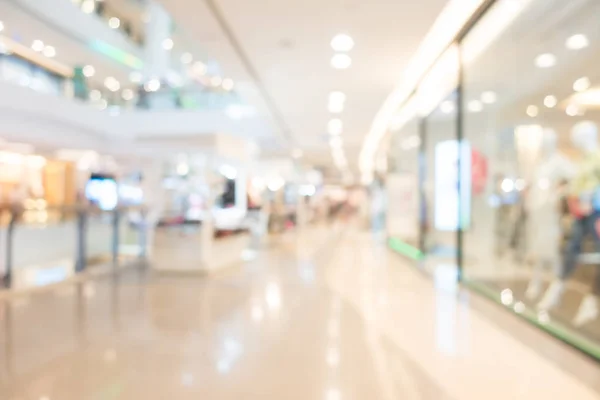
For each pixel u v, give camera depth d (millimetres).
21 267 6719
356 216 34594
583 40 5637
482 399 2572
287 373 2957
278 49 5598
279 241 13383
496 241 7805
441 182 8758
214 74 15648
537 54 6074
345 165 23031
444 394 2641
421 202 9242
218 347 3477
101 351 3357
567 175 6211
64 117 10578
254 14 4590
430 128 9117
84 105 11492
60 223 7633
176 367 3049
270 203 15648
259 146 14156
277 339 3691
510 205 7723
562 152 7035
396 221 11555
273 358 3240
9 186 9648
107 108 12750
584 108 7578
